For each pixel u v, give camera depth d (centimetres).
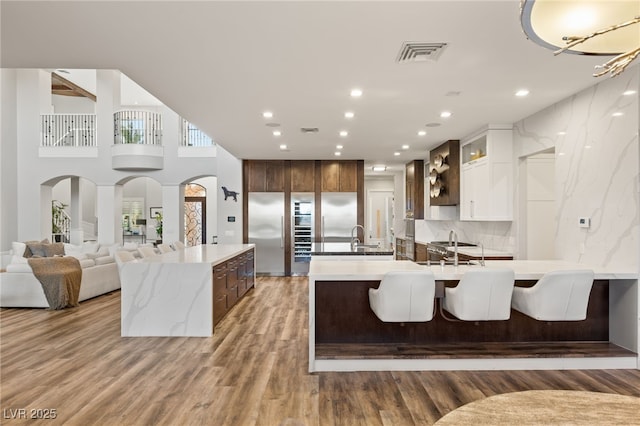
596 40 167
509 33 270
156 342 425
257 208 893
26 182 1004
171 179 1005
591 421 133
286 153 803
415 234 856
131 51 301
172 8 237
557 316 322
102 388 309
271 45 290
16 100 1000
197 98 422
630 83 339
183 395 297
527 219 523
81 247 888
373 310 352
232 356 381
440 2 230
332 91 397
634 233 338
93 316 541
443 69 337
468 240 716
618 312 368
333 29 265
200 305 449
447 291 345
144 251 554
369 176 1145
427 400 288
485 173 546
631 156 339
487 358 345
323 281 379
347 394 298
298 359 373
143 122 1009
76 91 1306
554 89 392
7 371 343
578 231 407
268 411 272
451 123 532
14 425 254
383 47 293
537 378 328
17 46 292
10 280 589
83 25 260
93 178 1005
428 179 848
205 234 1401
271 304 608
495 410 141
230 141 672
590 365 347
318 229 892
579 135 402
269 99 425
